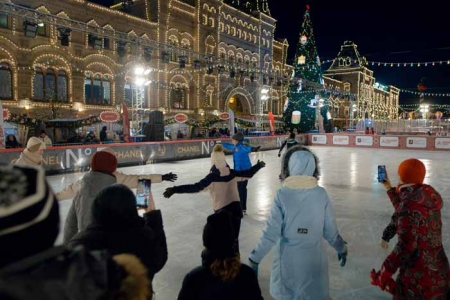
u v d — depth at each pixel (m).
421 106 55.03
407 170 2.70
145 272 1.17
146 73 23.16
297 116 37.00
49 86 24.38
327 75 69.81
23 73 22.84
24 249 0.78
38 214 0.79
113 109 27.91
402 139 25.55
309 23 36.66
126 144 15.25
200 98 35.69
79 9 25.55
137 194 2.75
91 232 1.80
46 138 14.92
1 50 21.88
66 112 24.86
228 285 1.83
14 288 0.70
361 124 38.91
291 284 2.53
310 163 2.62
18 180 0.79
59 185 10.51
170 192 4.30
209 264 1.85
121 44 19.39
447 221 6.84
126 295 1.05
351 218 7.13
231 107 44.41
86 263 0.91
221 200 4.48
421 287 2.55
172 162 16.88
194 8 34.94
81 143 18.97
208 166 15.35
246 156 7.31
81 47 25.91
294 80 32.62
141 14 32.44
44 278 0.76
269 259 4.89
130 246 1.80
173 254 5.08
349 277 4.38
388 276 2.67
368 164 16.36
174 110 33.09
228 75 39.03
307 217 2.52
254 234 6.05
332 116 57.28
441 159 18.69
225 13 38.91
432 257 2.55
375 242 5.68
